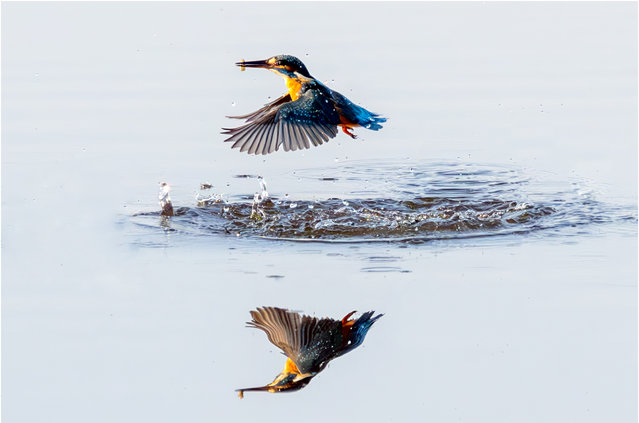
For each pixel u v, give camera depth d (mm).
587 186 13820
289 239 11461
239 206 12992
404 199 13359
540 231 11609
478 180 14375
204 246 11180
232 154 15523
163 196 12766
